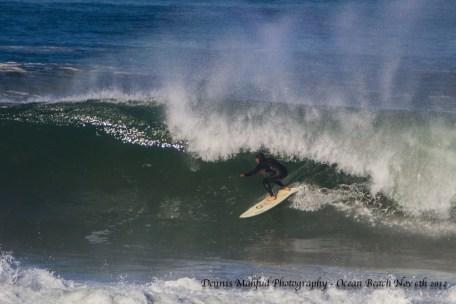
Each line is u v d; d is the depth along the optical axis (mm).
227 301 32781
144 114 62812
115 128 61656
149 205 53969
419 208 53000
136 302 31531
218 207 53625
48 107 64250
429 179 54125
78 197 55125
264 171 52062
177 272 41062
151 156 59344
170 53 116375
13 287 32781
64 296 32094
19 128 61906
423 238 49219
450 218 51969
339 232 49969
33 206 53719
